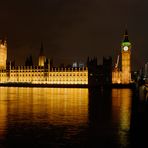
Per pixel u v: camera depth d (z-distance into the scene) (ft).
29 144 103.50
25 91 548.31
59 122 148.66
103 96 385.09
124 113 188.75
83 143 105.09
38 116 171.73
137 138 108.47
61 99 320.50
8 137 113.80
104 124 143.13
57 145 102.27
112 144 103.50
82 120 156.97
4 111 197.16
